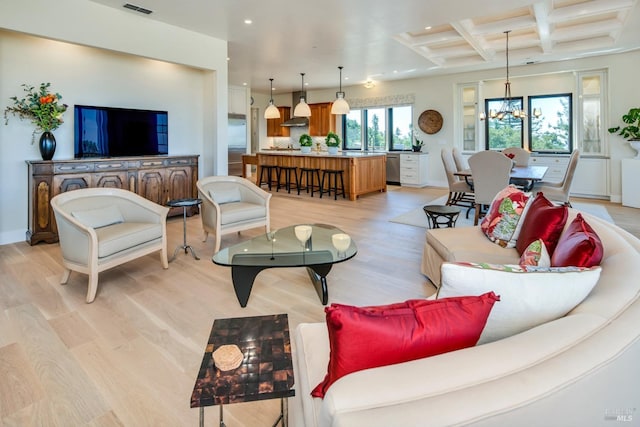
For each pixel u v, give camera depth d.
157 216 3.46
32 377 1.90
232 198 4.42
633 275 1.17
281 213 6.20
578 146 7.47
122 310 2.65
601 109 7.16
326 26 5.05
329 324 0.92
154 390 1.81
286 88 10.95
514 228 2.64
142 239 3.23
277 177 9.10
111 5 4.25
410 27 5.09
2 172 4.28
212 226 3.99
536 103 8.02
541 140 8.05
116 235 3.01
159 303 2.77
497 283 1.07
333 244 2.89
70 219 2.81
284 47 6.14
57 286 3.07
